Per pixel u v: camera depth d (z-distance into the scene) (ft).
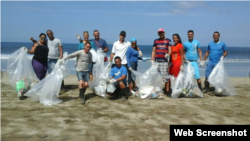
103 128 12.94
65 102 18.49
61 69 18.47
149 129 12.91
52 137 11.58
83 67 18.67
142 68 50.65
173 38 20.99
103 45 24.14
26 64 19.65
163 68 21.01
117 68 19.61
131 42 21.29
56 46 22.09
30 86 19.31
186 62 22.09
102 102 18.78
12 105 17.21
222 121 14.40
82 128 12.88
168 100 19.85
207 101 19.61
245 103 19.02
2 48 163.12
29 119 14.17
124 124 13.65
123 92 19.35
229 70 52.95
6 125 13.10
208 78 21.97
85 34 22.39
